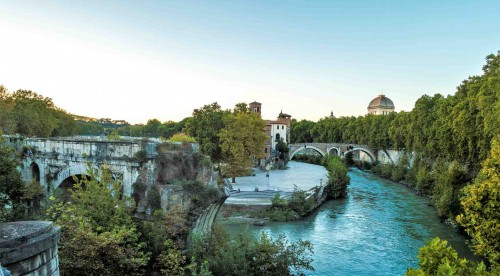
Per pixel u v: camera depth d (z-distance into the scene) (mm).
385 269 30719
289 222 45812
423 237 39625
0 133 24359
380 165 101875
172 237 22000
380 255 33969
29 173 31703
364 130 124500
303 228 43094
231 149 60250
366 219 47656
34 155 31000
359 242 37781
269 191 56250
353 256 33625
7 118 58000
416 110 82312
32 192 25188
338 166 67500
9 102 67625
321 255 33844
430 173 67062
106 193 20562
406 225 44562
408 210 53062
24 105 74875
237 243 24906
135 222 21328
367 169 111375
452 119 58906
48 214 19969
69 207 20016
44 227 11344
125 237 19297
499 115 40406
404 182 79938
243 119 62500
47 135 72312
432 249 14945
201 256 22328
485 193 21641
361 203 58375
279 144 116250
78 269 16359
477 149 50469
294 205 48812
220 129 60625
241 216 46344
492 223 20906
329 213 51219
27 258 10367
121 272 17688
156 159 24203
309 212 50469
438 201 51656
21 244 10242
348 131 135125
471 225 23109
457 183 47906
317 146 128250
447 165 62250
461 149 54125
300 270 29953
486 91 47781
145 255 19094
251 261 23828
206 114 61188
